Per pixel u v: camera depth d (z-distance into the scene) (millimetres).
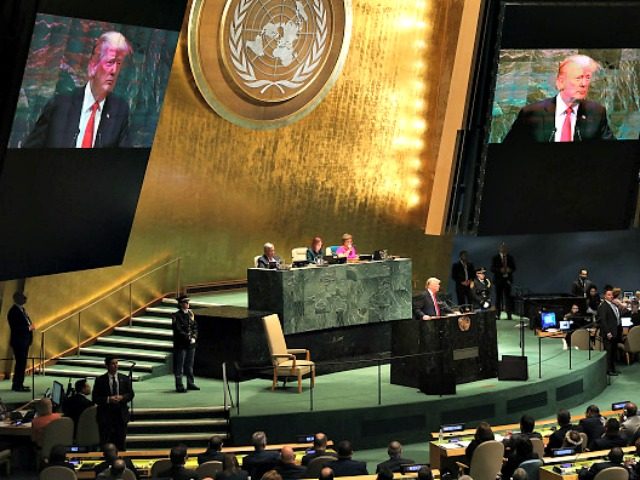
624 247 31516
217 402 20109
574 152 26828
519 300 27125
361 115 27672
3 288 21969
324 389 21062
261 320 21656
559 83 25969
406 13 27547
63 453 15219
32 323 22312
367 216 28453
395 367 21312
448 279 30156
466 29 26406
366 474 15359
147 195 24594
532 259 31609
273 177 26688
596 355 23656
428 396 20438
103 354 22875
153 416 19547
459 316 21109
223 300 24969
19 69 19109
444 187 27828
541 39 25484
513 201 27188
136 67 21219
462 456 16875
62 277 23016
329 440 19406
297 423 19344
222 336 21641
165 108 24578
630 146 27172
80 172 21188
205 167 25484
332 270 22484
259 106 25938
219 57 25016
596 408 17109
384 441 19797
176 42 21797
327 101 27078
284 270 21766
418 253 29438
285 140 26656
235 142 25859
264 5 25516
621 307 25250
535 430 18109
